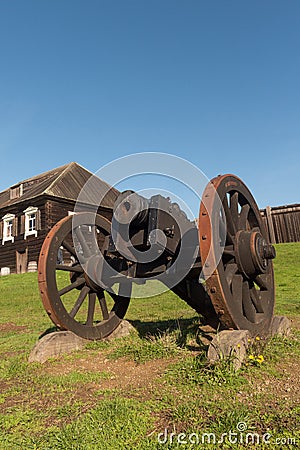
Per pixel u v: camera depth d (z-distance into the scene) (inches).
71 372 158.7
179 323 245.0
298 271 509.7
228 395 119.4
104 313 221.6
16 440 98.4
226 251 162.2
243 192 185.5
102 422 105.1
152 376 146.2
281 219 743.7
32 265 790.5
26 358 184.2
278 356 155.6
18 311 385.7
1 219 954.7
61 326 193.2
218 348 144.0
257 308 184.2
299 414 103.6
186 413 106.7
